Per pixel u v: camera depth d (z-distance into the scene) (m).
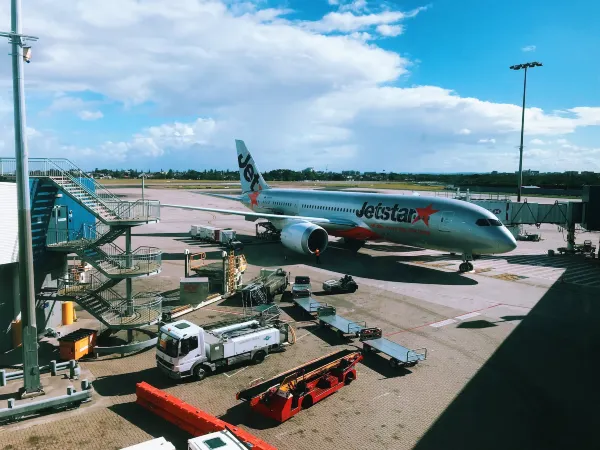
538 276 38.84
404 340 23.86
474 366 20.83
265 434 15.38
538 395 18.16
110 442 14.97
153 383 19.16
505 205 51.81
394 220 41.59
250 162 67.12
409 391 18.48
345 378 18.92
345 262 43.53
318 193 54.03
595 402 17.62
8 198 21.34
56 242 25.03
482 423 16.09
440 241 38.12
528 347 23.08
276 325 23.31
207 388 18.72
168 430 15.77
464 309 29.23
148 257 24.75
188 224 73.81
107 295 26.14
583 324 26.56
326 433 15.46
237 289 32.47
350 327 24.80
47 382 18.98
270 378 19.44
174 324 19.98
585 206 48.69
